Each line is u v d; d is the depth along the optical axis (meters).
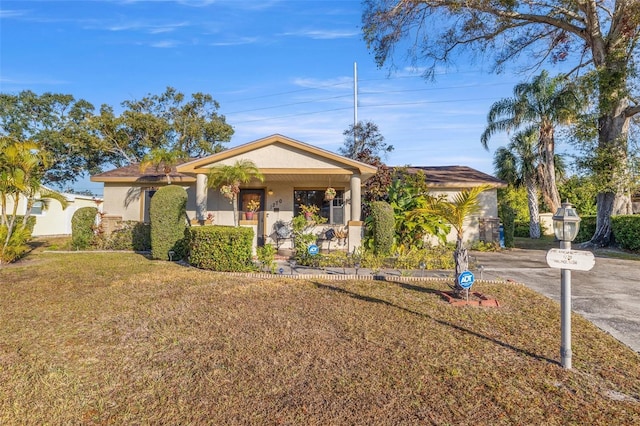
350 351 4.16
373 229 10.70
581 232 18.06
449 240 14.55
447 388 3.36
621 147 14.67
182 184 14.80
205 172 11.71
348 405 3.08
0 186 9.94
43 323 5.08
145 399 3.20
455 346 4.31
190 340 4.50
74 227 13.12
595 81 14.66
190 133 30.91
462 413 2.97
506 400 3.17
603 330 5.01
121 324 5.05
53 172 32.53
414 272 8.62
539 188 24.55
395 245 10.97
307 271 8.77
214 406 3.08
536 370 3.73
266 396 3.23
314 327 4.93
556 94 19.94
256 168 11.38
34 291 6.80
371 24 15.52
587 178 15.37
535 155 22.47
